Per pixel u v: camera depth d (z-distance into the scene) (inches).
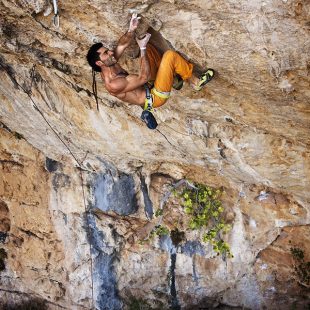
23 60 299.6
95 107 324.2
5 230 485.1
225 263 420.5
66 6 219.1
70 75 293.0
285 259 404.2
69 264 458.0
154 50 236.8
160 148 350.0
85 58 259.4
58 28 235.9
